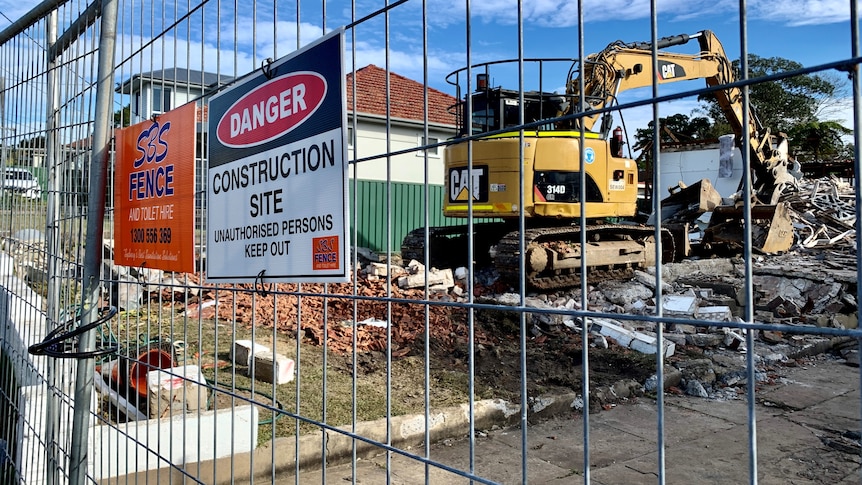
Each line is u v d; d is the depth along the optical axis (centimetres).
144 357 475
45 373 405
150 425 403
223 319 856
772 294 1193
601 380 703
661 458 126
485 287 1173
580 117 142
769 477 486
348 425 509
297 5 236
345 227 213
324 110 221
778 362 833
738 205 1512
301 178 233
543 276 1114
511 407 599
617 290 1080
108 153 346
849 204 2106
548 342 840
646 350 809
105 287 434
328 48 218
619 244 1191
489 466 495
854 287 1163
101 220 336
